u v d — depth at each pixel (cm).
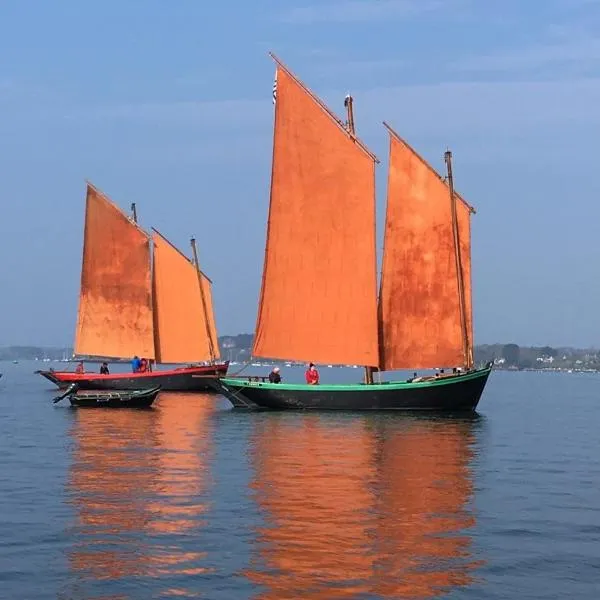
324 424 4947
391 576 1916
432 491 2831
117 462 3456
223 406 6538
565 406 7950
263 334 5875
